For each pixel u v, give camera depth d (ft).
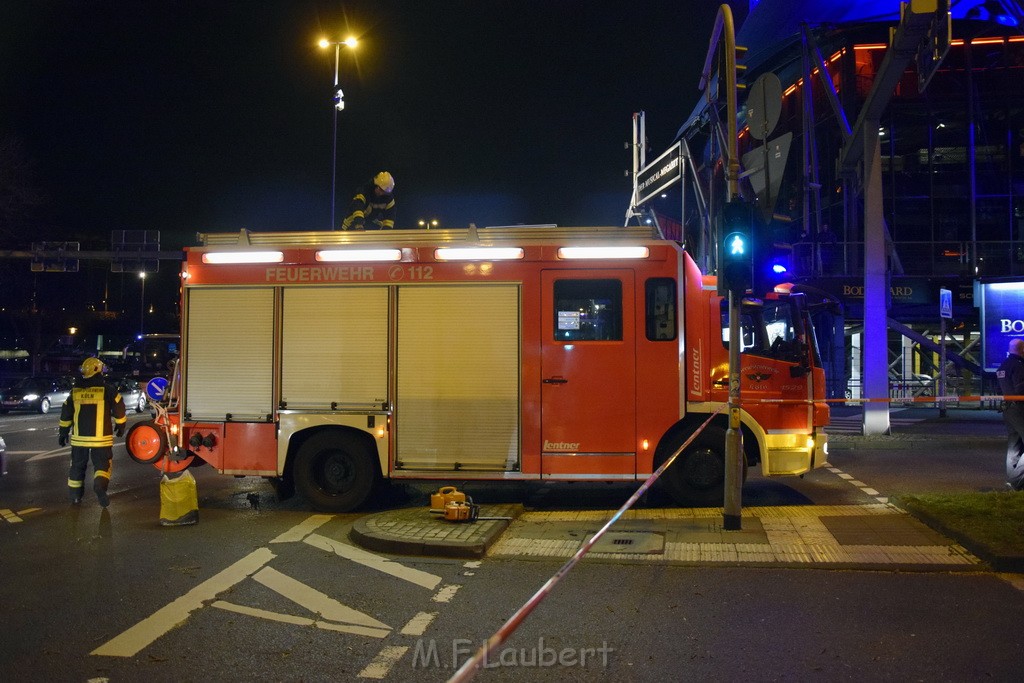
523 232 31.68
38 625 18.16
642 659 15.81
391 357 31.27
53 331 197.98
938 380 93.35
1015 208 105.70
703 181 133.18
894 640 16.66
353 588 20.99
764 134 29.12
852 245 98.32
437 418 30.96
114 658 16.14
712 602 19.38
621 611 18.79
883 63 52.19
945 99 107.45
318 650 16.52
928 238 106.32
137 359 208.13
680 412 30.45
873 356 56.08
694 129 132.05
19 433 72.23
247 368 32.01
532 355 30.76
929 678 14.71
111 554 24.76
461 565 23.21
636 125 129.39
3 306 166.40
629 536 25.81
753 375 30.78
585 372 30.60
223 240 33.19
